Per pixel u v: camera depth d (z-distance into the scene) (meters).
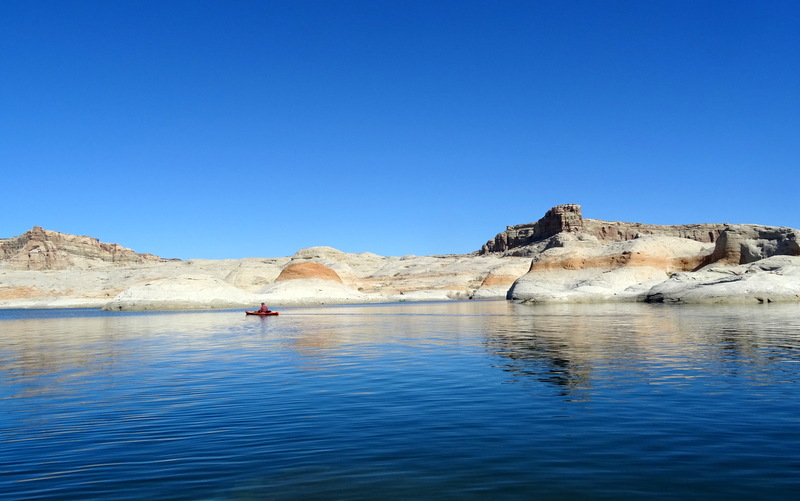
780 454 9.44
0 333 44.78
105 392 16.66
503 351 24.34
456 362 21.33
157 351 28.06
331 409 13.65
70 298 175.75
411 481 8.48
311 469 9.17
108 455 10.27
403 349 26.56
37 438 11.55
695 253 106.19
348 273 185.12
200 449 10.50
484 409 13.23
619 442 10.30
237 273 156.75
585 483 8.28
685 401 13.41
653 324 37.53
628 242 110.00
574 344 26.14
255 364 22.27
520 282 110.50
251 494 8.11
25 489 8.62
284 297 119.06
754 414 12.07
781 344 24.47
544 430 11.23
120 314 86.06
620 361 20.17
